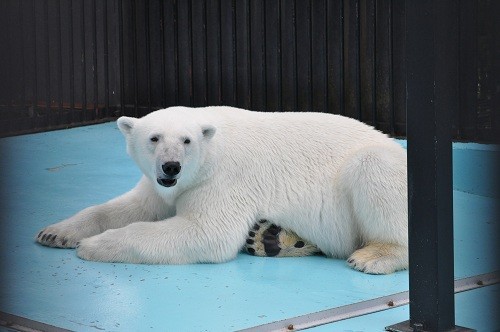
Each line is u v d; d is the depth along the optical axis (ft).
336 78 47.44
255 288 26.17
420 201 21.53
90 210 30.78
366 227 28.27
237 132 29.35
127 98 55.88
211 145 28.37
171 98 53.98
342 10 46.55
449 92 21.24
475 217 33.71
